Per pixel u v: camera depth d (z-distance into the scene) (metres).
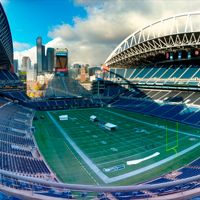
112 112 82.50
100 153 38.66
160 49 82.44
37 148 41.09
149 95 92.00
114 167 32.75
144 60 102.81
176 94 83.44
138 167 32.72
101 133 52.03
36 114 78.38
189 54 80.69
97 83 116.12
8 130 46.91
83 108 94.00
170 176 28.92
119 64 113.19
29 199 13.98
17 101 90.81
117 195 17.72
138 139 46.78
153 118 69.44
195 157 36.06
